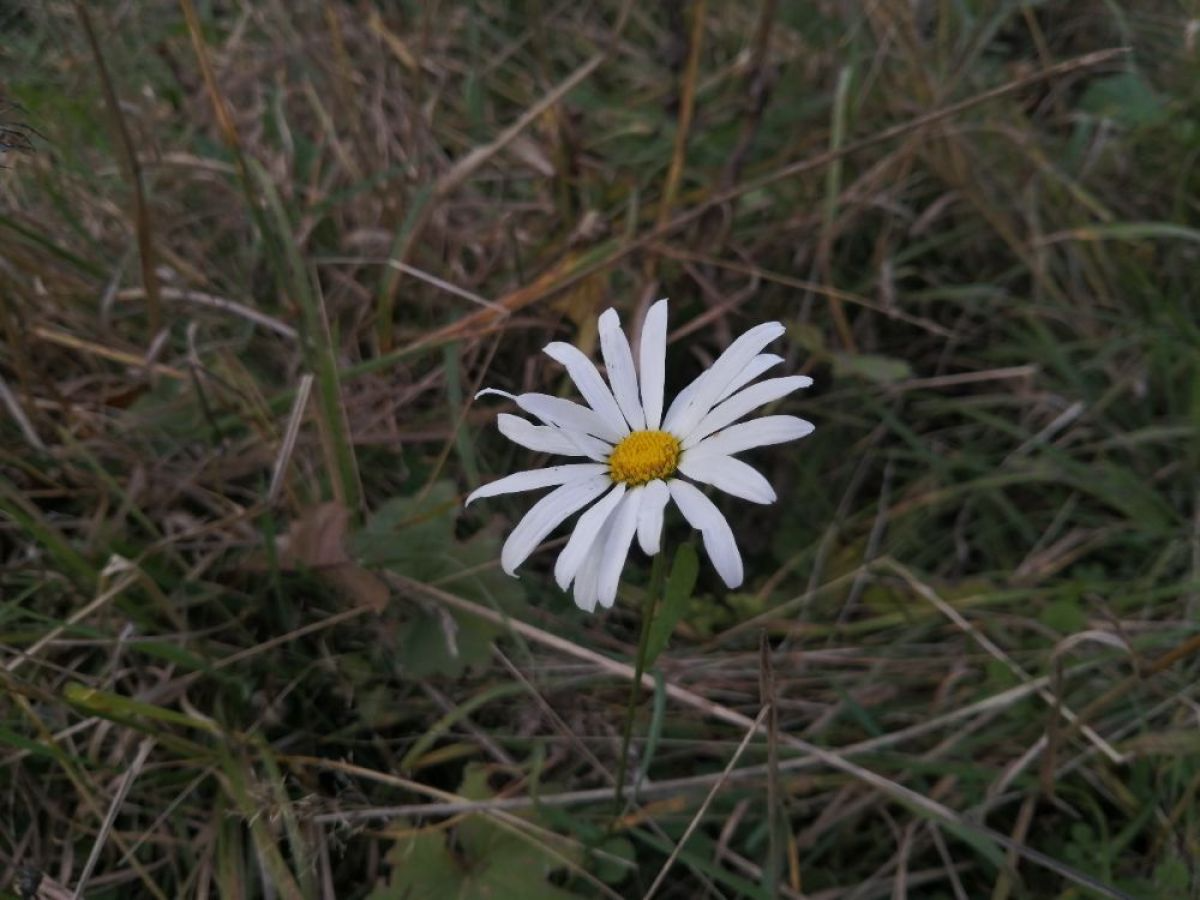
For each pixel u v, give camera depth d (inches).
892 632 10.8
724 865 8.9
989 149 13.9
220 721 8.9
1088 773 9.2
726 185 12.2
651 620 7.0
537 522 6.7
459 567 9.8
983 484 11.4
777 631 10.7
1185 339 11.9
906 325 13.2
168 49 13.6
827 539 11.5
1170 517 11.2
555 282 11.2
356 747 9.3
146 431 10.7
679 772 9.5
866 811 9.3
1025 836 9.2
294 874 8.5
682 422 6.9
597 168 13.6
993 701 9.4
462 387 11.5
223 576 10.0
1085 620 9.7
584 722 9.5
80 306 11.4
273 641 9.2
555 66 15.4
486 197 13.7
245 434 10.9
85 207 12.1
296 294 10.5
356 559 9.6
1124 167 13.6
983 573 11.3
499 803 8.5
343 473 9.8
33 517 9.5
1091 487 11.2
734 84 14.1
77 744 9.0
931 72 14.1
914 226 13.1
